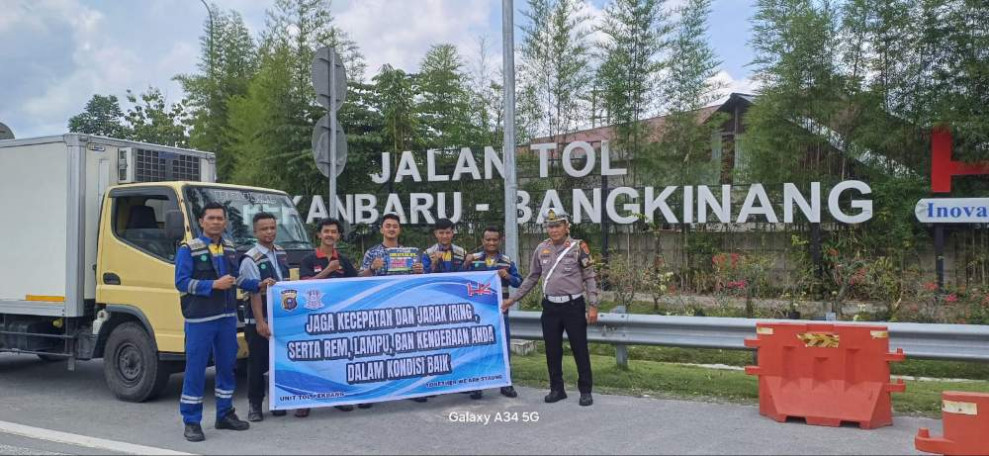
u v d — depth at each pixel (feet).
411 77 46.65
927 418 20.29
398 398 22.08
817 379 20.24
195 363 19.12
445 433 19.42
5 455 17.97
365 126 45.93
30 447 18.69
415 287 22.79
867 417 19.12
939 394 22.35
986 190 36.01
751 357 29.19
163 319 22.82
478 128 47.37
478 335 23.25
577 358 22.31
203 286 18.85
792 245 39.37
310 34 47.57
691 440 18.34
